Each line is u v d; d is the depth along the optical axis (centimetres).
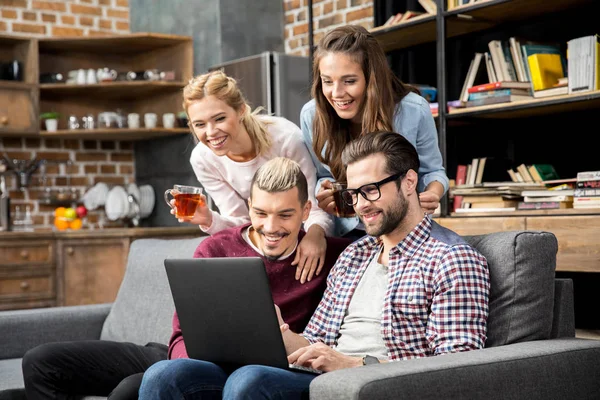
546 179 364
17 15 554
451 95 432
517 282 197
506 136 398
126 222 578
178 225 558
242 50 539
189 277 192
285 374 179
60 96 567
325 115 238
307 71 489
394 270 199
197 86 232
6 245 486
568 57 340
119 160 594
